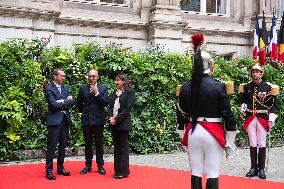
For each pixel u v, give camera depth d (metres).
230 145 4.64
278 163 9.20
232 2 18.92
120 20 15.93
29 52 9.70
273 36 15.86
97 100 7.50
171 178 7.19
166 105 10.90
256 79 7.73
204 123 4.57
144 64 10.61
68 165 8.52
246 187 6.56
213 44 18.03
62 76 7.59
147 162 9.19
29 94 9.52
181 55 11.35
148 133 10.72
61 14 15.07
